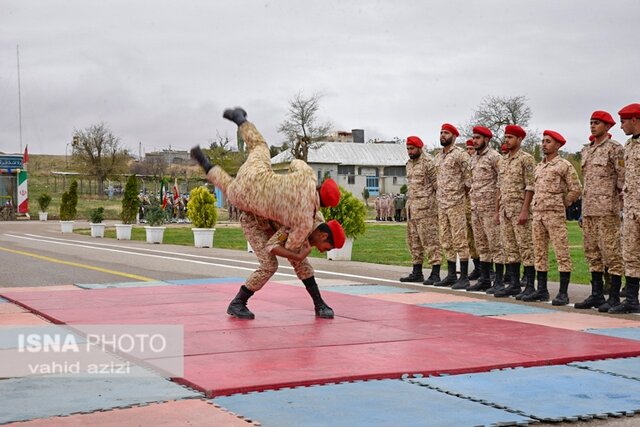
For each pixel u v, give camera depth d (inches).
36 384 211.5
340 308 366.6
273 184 302.4
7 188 2016.5
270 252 312.5
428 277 529.7
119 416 181.6
